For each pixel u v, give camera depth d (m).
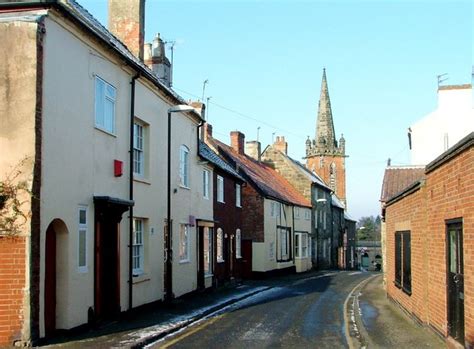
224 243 29.00
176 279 20.83
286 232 44.50
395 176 28.41
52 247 12.56
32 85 11.38
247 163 43.41
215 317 17.27
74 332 12.85
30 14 11.78
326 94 94.56
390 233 21.58
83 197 13.51
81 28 13.15
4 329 10.95
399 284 18.58
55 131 12.16
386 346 11.70
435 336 12.75
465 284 9.94
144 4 20.50
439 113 30.00
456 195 10.63
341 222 68.69
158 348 11.96
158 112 19.27
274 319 16.89
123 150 16.11
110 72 15.26
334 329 14.91
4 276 11.01
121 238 15.81
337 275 44.41
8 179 11.20
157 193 19.06
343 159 93.38
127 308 16.16
